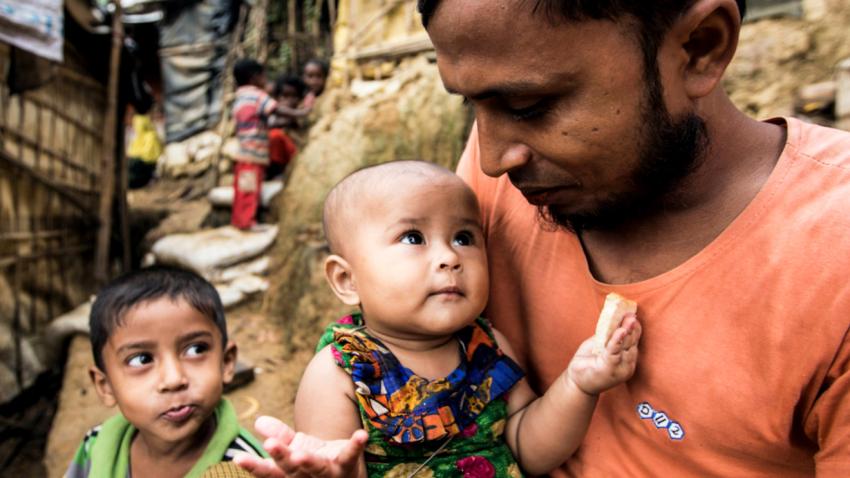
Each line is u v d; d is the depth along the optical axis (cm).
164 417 142
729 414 87
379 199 107
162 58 1108
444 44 77
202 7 1101
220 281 534
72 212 593
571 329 105
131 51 679
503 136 81
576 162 79
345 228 111
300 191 517
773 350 82
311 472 79
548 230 105
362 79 559
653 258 93
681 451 93
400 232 105
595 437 104
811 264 79
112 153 616
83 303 591
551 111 76
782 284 81
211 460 146
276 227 584
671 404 92
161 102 1244
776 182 84
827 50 316
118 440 153
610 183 81
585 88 74
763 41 333
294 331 447
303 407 106
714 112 86
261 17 962
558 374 109
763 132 90
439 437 101
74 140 600
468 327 112
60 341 509
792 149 85
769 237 82
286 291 487
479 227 111
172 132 1112
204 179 962
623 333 91
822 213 80
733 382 86
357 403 103
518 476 105
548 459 104
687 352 89
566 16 70
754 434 86
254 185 595
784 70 322
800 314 79
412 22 541
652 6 72
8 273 486
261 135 597
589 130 76
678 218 90
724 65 78
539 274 109
